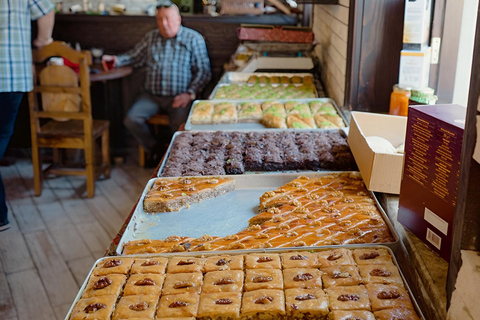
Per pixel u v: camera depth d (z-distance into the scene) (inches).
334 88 141.3
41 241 150.4
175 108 193.9
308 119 118.7
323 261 63.1
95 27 213.9
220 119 122.1
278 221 75.2
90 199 178.2
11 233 154.7
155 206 82.0
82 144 173.6
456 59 110.7
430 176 62.9
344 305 55.5
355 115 97.4
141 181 194.4
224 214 81.7
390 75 118.4
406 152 68.4
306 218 75.7
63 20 212.5
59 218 164.4
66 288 128.6
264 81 157.9
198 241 71.2
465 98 113.8
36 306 121.7
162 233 76.3
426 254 64.1
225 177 90.0
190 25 213.9
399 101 104.7
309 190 84.9
